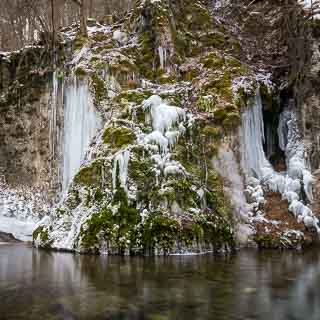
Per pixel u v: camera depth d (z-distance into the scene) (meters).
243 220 12.47
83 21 16.95
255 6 18.00
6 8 23.72
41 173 16.19
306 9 15.26
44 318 5.40
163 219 10.82
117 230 10.83
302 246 12.18
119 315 5.54
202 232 11.02
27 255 10.77
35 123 16.55
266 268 8.88
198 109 13.61
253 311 5.81
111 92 14.41
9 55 17.25
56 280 7.66
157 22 16.22
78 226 11.45
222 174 12.73
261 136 14.20
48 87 16.28
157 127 12.74
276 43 16.52
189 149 12.52
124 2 25.83
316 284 7.41
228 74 14.59
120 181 11.51
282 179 13.38
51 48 16.52
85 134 14.45
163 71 15.59
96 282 7.46
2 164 16.91
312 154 14.23
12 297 6.44
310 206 13.35
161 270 8.57
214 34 17.14
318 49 14.54
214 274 8.23
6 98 16.98
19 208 15.68
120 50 15.85
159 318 5.44
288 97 15.27
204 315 5.61
